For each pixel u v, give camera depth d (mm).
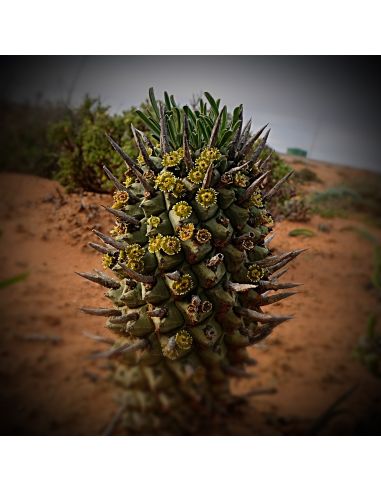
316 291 558
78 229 582
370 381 369
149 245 216
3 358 331
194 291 219
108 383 299
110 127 680
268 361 374
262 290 234
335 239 793
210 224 215
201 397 243
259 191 235
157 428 261
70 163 709
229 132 228
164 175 217
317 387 347
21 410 280
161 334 224
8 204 647
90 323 391
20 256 506
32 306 411
